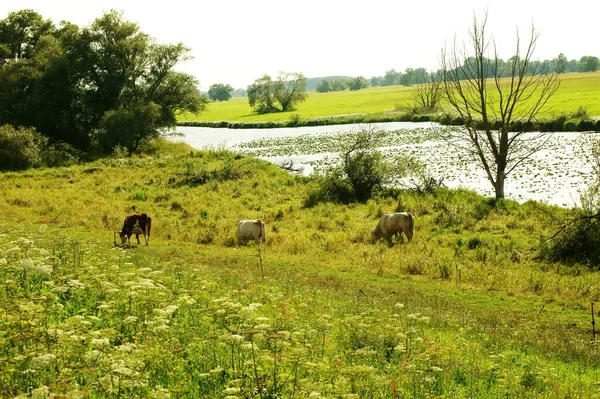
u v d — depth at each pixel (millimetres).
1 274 10742
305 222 29500
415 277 19422
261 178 40938
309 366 6984
